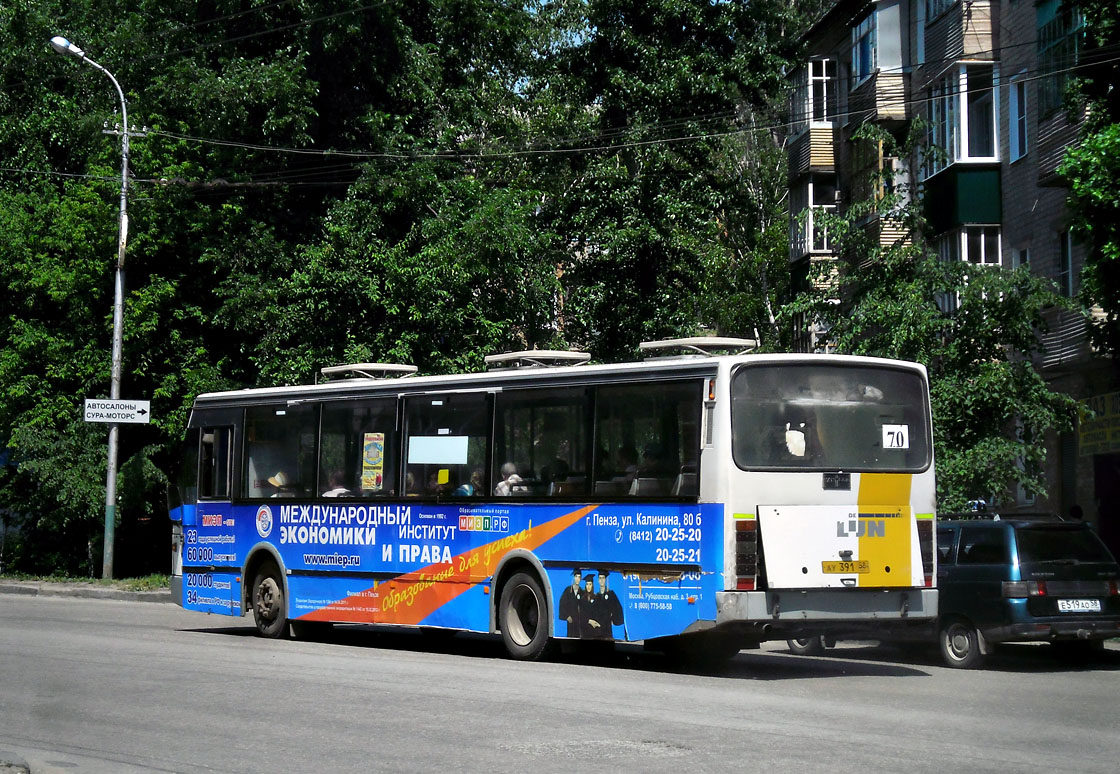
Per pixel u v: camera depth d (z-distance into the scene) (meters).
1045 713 10.42
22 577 31.09
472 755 8.24
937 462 19.16
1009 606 14.22
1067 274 23.44
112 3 32.19
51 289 29.17
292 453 17.64
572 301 34.31
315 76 30.48
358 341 27.80
